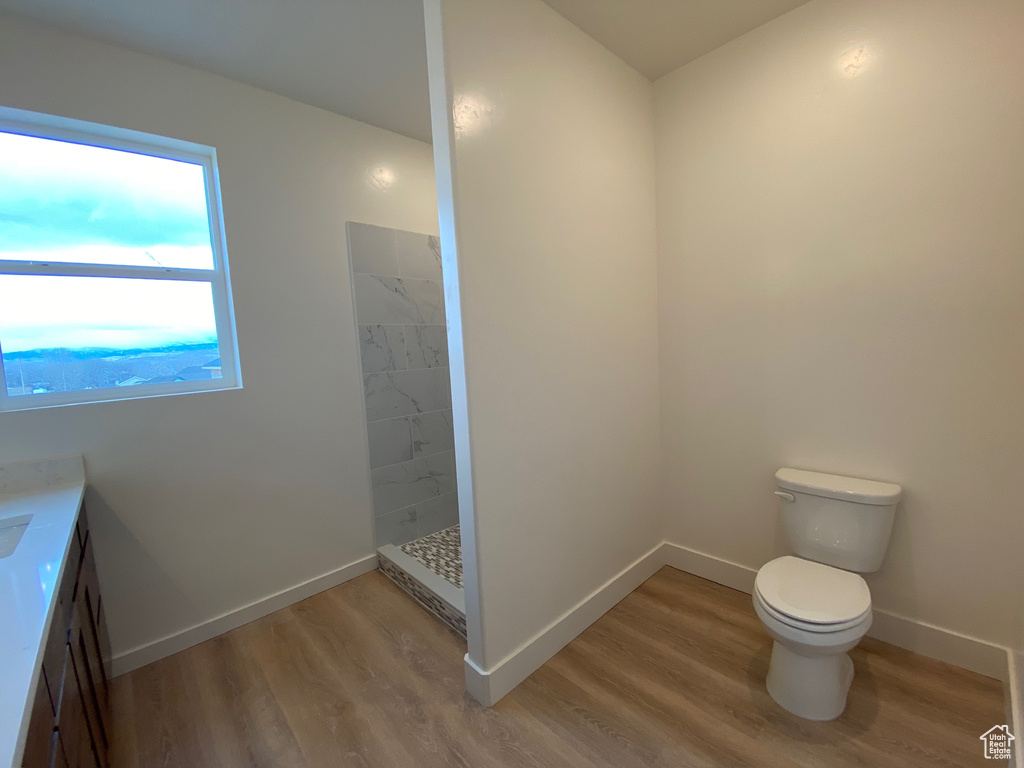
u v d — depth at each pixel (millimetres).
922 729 1383
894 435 1676
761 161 1890
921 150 1536
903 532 1690
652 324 2281
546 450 1731
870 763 1288
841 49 1653
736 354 2057
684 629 1916
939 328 1557
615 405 2070
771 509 2029
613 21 1761
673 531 2408
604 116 1924
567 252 1775
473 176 1416
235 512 2066
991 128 1416
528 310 1626
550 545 1771
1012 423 1459
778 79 1808
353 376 2455
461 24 1367
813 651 1347
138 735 1495
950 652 1630
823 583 1498
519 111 1561
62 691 913
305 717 1551
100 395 1803
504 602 1594
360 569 2527
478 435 1474
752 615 1987
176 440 1898
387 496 2627
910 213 1575
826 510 1696
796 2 1701
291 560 2256
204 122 1927
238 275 2039
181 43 1737
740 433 2090
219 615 2035
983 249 1461
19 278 1645
